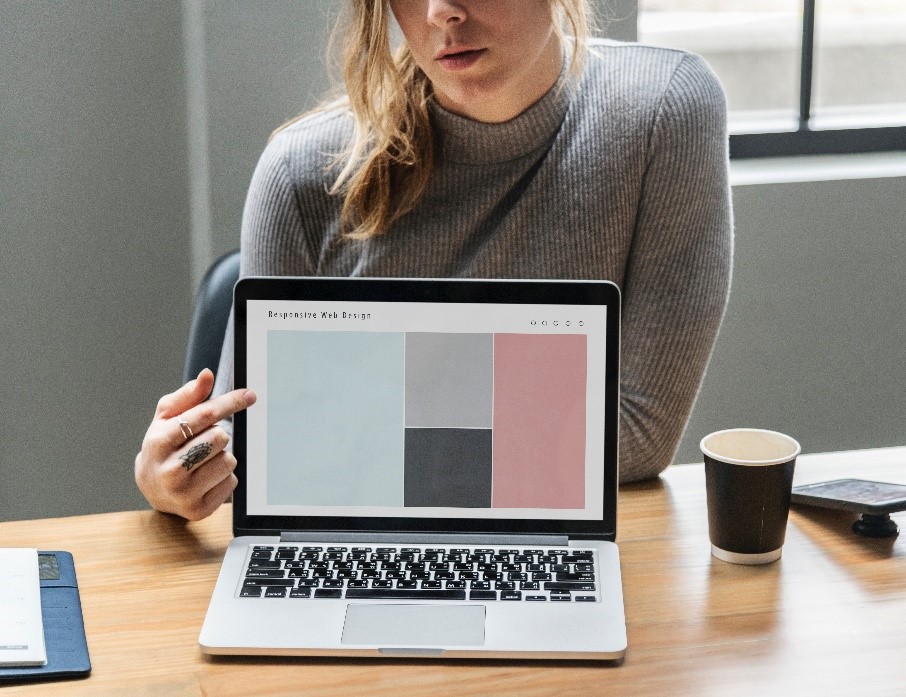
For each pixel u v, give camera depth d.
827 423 2.43
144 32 2.04
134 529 1.10
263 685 0.85
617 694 0.83
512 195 1.36
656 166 1.33
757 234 2.29
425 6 1.19
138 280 2.15
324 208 1.39
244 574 0.98
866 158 2.49
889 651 0.87
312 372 1.04
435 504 1.03
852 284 2.36
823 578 0.98
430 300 1.04
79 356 2.16
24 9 1.99
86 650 0.89
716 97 1.38
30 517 2.21
